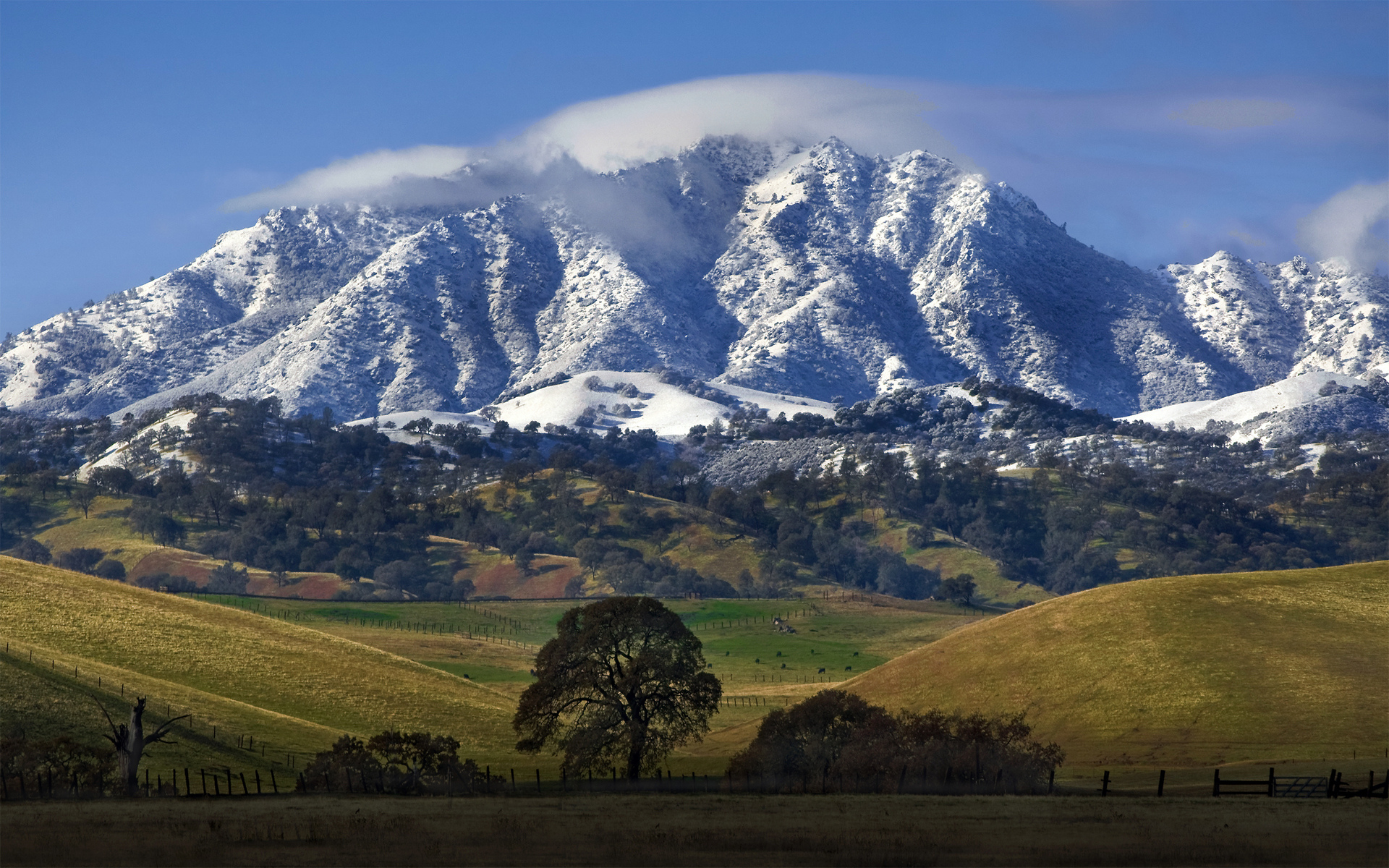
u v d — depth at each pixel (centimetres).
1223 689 15025
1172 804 9212
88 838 7481
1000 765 10975
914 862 6581
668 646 12744
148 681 16900
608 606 12712
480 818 8425
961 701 16562
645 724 12562
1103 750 14012
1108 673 16038
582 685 12512
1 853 6944
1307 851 6844
